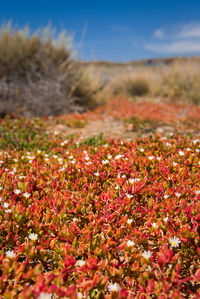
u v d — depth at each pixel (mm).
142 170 3174
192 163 3312
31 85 7668
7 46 8391
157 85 13492
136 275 1938
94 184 2801
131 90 13695
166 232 2189
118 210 2346
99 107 9094
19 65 8375
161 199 2678
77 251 2053
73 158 3707
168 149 3795
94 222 2244
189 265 2090
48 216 2311
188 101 11820
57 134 5387
